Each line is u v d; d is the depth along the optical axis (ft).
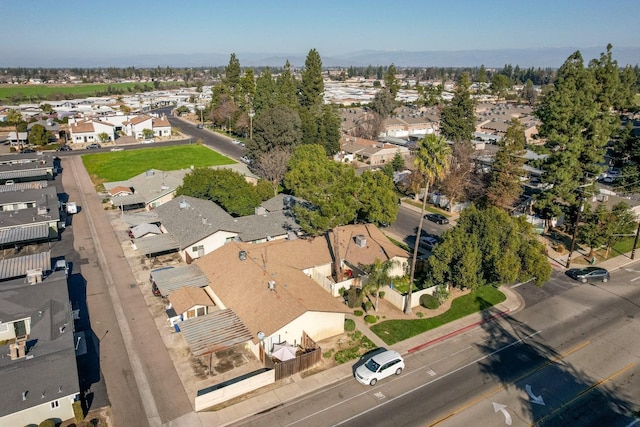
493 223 143.95
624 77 465.88
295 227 189.98
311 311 118.42
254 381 102.63
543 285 161.07
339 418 95.20
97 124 446.19
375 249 166.81
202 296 132.16
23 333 120.67
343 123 486.38
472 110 349.00
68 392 90.48
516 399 102.37
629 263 183.01
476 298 148.77
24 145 405.39
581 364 115.75
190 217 188.85
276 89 458.50
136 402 98.68
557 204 209.97
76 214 225.97
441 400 101.40
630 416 98.12
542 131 221.46
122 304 139.54
